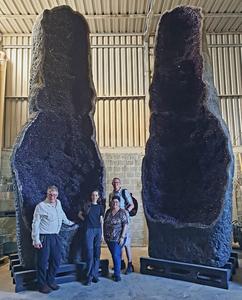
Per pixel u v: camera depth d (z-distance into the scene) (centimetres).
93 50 922
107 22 884
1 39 917
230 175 483
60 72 559
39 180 523
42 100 530
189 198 539
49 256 445
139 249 797
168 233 516
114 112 901
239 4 810
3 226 722
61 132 556
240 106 902
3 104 855
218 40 920
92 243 477
